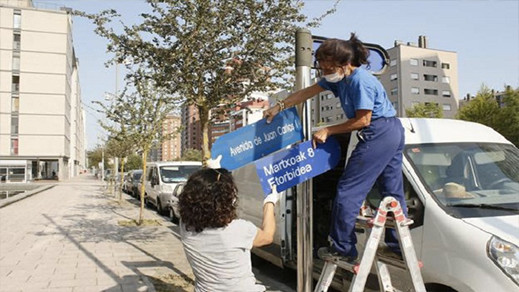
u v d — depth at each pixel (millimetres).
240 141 3574
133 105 14164
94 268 7703
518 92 37688
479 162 4707
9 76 70000
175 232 12070
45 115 72000
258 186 7586
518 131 34906
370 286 4625
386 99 3289
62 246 9891
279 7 6262
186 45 6434
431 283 3961
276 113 3734
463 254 3639
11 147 70062
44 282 6789
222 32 6441
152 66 6824
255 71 6680
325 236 6195
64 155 73938
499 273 3369
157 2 6398
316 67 4199
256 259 8312
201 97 6723
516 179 4559
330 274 3279
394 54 79125
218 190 2689
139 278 7000
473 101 38156
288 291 6742
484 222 3754
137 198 26188
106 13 6820
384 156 3174
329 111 78562
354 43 3238
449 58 81688
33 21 71312
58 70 72750
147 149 14273
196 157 69188
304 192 3922
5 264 8031
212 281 2646
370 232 2975
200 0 6168
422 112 53969
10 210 18500
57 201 23766
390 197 3014
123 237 11203
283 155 3594
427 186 4238
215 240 2662
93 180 69562
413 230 4117
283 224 6461
